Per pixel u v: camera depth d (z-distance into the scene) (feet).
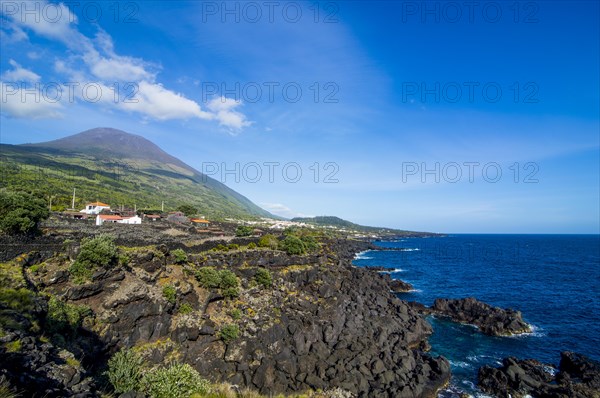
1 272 85.76
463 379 127.95
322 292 181.88
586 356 140.26
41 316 78.43
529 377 121.70
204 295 132.57
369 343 141.90
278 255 204.44
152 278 121.80
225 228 375.25
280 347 126.82
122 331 100.42
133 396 56.18
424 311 219.41
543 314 214.07
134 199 579.89
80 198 432.25
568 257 584.81
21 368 48.73
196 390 65.62
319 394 103.81
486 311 200.54
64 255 110.83
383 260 520.01
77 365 60.03
